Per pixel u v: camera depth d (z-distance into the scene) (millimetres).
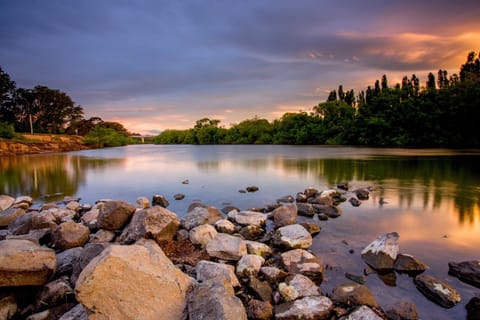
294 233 5559
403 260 4523
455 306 3480
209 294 3041
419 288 3887
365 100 76500
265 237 5945
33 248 3568
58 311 3326
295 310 3270
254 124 86062
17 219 6309
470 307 3443
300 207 7922
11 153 37125
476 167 18578
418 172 16562
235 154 34406
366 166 19750
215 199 10102
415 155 28438
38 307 3367
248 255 4590
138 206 8562
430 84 70500
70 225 5438
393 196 10203
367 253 4875
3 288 3301
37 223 5961
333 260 4867
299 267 4402
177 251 5102
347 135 56469
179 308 3059
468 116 39562
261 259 4570
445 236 6102
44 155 35594
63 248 5141
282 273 4172
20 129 64062
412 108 45344
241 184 13031
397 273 4355
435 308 3471
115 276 2883
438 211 8164
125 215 5910
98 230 5984
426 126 43250
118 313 2824
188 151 44219
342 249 5359
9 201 9016
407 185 12445
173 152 41531
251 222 6750
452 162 21719
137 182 13914
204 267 4074
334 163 21875
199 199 10133
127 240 5180
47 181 14586
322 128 64312
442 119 42656
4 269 3223
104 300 2812
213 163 22812
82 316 3010
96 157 31484
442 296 3590
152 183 13523
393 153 31641
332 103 66688
